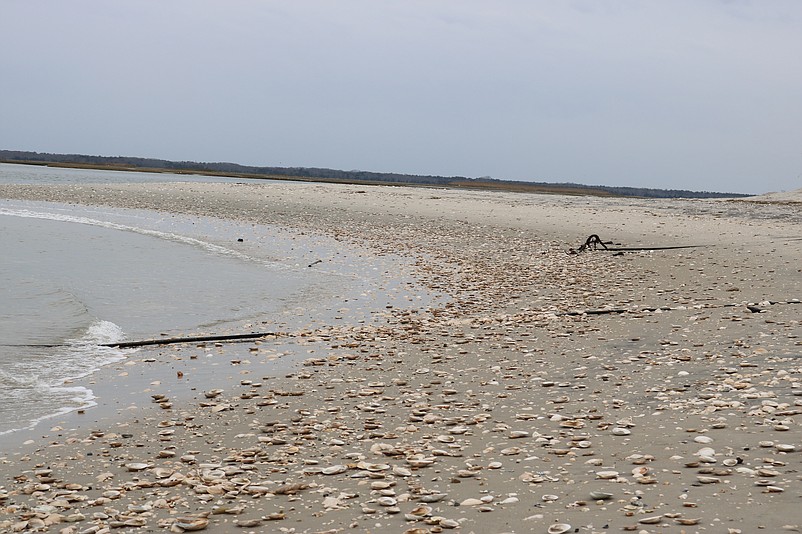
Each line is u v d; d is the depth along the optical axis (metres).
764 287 20.31
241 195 57.72
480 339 15.91
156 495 7.72
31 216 44.69
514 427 9.55
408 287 23.86
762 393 9.96
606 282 23.19
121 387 12.65
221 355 15.08
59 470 8.70
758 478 6.68
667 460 7.53
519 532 5.95
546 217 43.78
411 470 8.05
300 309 20.19
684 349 13.52
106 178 112.56
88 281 23.61
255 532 6.49
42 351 15.06
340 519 6.66
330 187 72.62
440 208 49.72
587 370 12.59
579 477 7.26
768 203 59.28
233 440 9.73
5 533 6.78
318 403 11.48
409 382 12.56
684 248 29.78
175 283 23.80
